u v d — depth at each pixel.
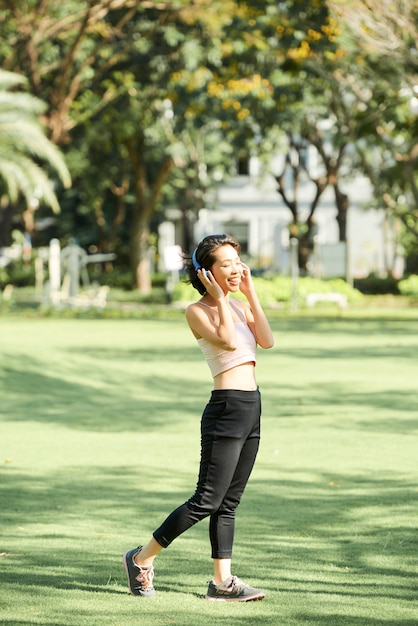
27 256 74.19
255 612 6.29
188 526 6.53
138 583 6.66
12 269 72.69
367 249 82.06
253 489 10.69
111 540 8.45
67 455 12.89
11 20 44.69
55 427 15.34
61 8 43.69
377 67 41.00
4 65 44.03
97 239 77.38
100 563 7.61
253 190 81.69
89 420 16.06
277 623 6.04
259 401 6.61
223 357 6.52
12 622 6.03
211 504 6.50
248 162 81.62
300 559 7.80
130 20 43.84
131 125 52.09
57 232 79.56
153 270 78.38
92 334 33.16
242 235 82.94
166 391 19.81
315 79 45.16
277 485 10.90
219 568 6.62
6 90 44.41
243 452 6.59
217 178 71.12
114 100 50.03
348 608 6.39
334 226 81.69
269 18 40.78
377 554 7.96
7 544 8.27
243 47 41.44
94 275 65.56
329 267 55.12
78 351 26.72
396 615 6.22
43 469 11.94
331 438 14.04
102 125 52.97
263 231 81.94
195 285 6.65
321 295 51.25
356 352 27.70
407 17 36.06
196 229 81.00
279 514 9.48
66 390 19.52
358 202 81.25
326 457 12.59
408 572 7.39
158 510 9.70
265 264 78.44
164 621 6.07
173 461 12.43
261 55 42.69
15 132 40.69
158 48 44.28
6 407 17.52
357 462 12.26
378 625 6.00
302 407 17.31
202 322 6.52
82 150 59.91
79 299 49.38
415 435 14.28
